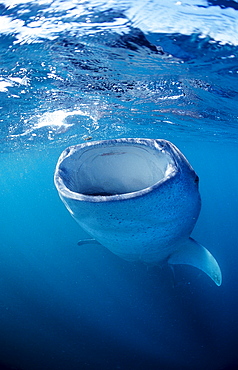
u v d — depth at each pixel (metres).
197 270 8.99
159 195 2.15
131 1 3.69
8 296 9.74
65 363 5.36
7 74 6.29
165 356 5.47
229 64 5.65
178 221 2.70
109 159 2.88
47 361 5.42
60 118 10.10
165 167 2.51
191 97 8.12
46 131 11.82
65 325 7.22
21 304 8.90
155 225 2.50
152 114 10.11
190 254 4.14
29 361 5.41
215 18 3.94
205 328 6.31
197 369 4.99
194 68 5.96
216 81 6.72
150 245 3.02
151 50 5.13
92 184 2.84
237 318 6.54
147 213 2.23
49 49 5.15
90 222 2.42
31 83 6.86
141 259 3.83
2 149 15.16
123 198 2.01
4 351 5.81
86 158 2.65
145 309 7.56
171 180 2.20
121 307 7.94
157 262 4.36
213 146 20.14
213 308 7.09
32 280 12.02
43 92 7.50
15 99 7.89
